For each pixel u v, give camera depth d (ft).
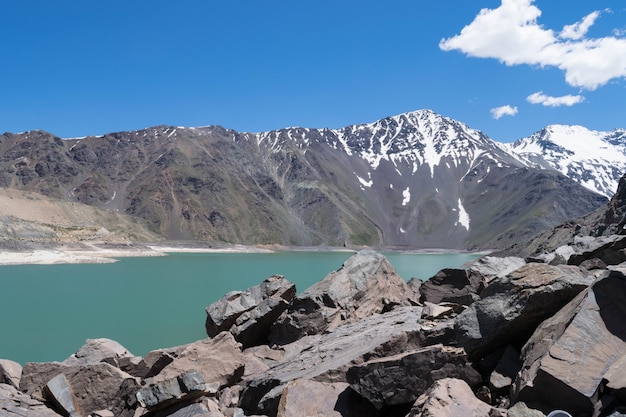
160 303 224.53
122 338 149.38
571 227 302.66
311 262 602.85
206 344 75.15
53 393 59.06
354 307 102.53
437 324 61.72
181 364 70.64
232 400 65.00
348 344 66.69
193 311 201.77
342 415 47.42
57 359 125.80
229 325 101.86
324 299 101.04
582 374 36.58
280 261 623.77
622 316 40.24
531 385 37.86
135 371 80.48
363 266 114.21
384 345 54.80
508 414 36.52
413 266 551.59
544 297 46.93
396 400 45.62
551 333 43.32
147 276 365.61
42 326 167.94
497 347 48.47
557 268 50.96
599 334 39.29
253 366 77.77
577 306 42.96
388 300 105.40
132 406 60.75
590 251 84.07
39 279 328.90
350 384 48.26
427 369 45.93
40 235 626.64
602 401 34.45
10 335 154.20
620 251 80.48
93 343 84.89
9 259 470.39
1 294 249.55
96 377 65.57
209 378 69.21
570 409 35.91
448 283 102.27
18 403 56.95
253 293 109.60
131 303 223.92
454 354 46.29
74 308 208.54
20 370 71.05
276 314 101.81
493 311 49.44
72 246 623.77
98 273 384.88
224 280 339.77
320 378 54.44
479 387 44.78
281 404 49.47
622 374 34.76
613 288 41.60
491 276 103.19
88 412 62.34
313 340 87.25
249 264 543.80
